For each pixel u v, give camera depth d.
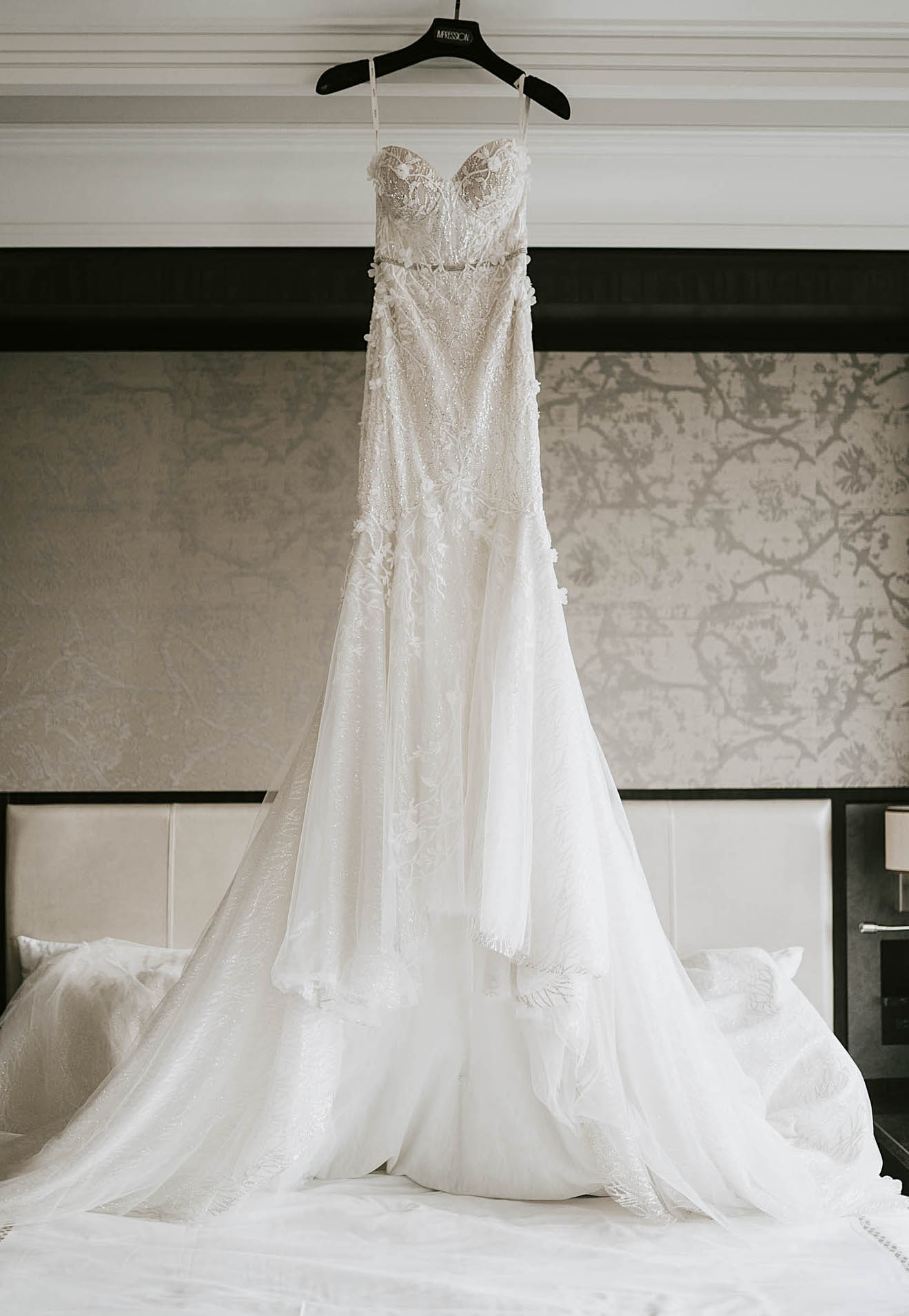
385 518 2.08
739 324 2.96
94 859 2.94
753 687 3.10
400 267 2.13
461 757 1.99
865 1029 3.07
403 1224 1.91
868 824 3.10
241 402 3.09
